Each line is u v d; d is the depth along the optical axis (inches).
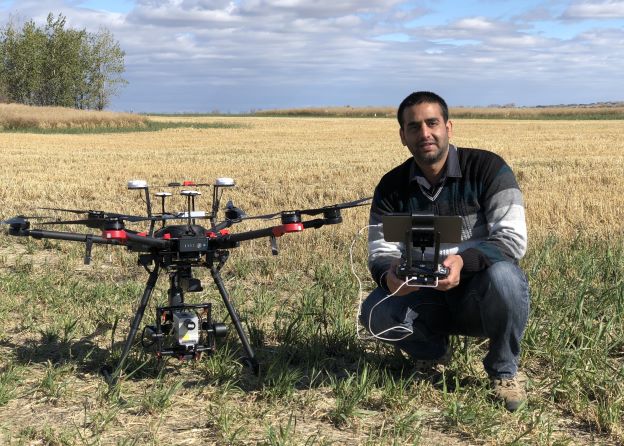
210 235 163.3
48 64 3034.0
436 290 164.9
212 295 246.5
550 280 252.2
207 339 168.6
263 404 154.9
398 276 144.5
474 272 151.7
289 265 298.4
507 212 154.3
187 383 167.8
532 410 148.7
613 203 451.8
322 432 142.2
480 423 142.1
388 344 189.9
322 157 943.7
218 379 166.4
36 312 226.4
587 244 322.0
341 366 181.2
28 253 332.2
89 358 186.4
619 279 252.7
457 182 157.2
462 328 165.3
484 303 152.5
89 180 661.9
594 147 1045.8
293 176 689.6
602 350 181.8
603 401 150.4
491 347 157.6
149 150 1116.5
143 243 152.1
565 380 159.5
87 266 304.5
